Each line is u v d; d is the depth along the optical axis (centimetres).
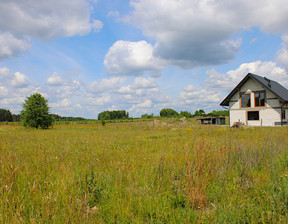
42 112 3491
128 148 833
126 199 325
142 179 411
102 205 310
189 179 367
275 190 352
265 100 2788
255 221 262
